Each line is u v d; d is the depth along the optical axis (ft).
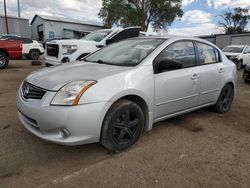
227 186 8.21
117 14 129.80
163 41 12.32
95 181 8.30
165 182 8.34
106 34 28.45
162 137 11.87
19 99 10.22
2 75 28.89
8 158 9.54
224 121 14.47
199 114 15.61
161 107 11.50
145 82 10.49
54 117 8.65
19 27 136.05
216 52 15.17
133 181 8.34
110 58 12.57
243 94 22.76
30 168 8.95
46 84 9.34
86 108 8.79
